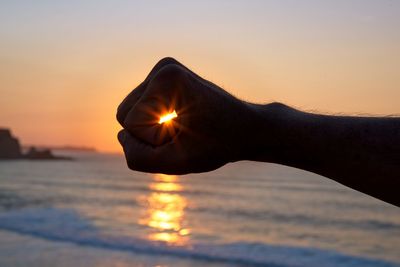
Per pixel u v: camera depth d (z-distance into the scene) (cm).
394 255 1923
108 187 5856
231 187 5662
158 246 1902
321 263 1761
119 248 1822
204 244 2014
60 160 18000
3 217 2630
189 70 72
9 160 17762
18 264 1475
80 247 1792
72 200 4134
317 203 3978
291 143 67
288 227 2688
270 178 7094
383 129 66
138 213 3216
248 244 2070
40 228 2212
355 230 2606
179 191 5288
